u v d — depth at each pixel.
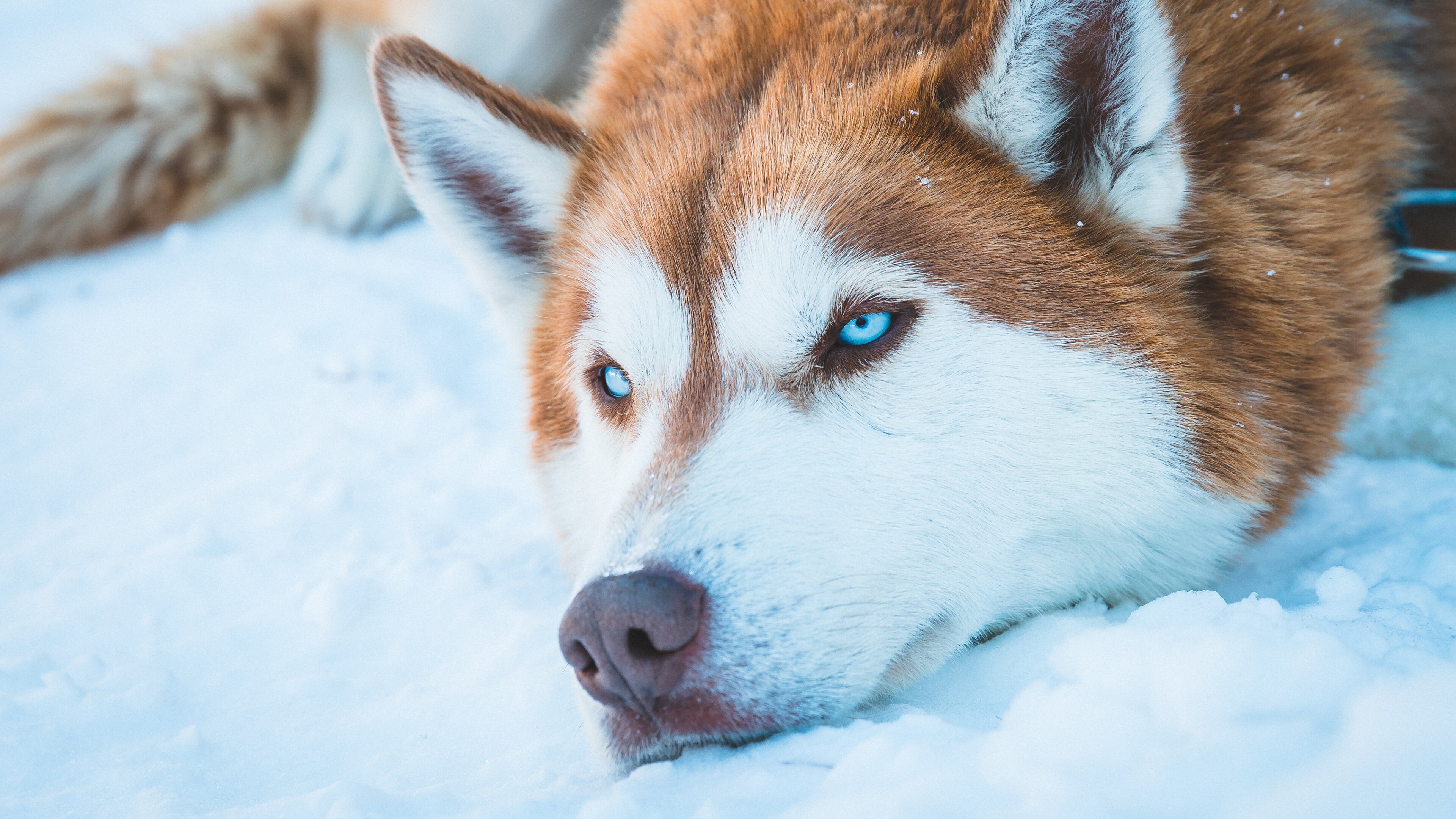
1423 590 1.73
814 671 1.67
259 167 6.24
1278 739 1.15
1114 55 1.79
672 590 1.58
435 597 2.56
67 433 4.08
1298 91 2.07
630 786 1.57
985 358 1.82
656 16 2.53
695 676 1.61
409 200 5.59
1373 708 1.12
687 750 1.69
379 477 3.44
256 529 3.12
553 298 2.44
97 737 2.07
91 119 5.87
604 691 1.63
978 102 1.87
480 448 3.58
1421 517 2.13
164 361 4.56
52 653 2.49
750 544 1.67
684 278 1.93
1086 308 1.84
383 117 2.41
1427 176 2.52
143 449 3.88
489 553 2.80
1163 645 1.37
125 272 5.62
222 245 5.78
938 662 1.86
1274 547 2.18
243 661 2.39
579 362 2.17
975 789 1.24
